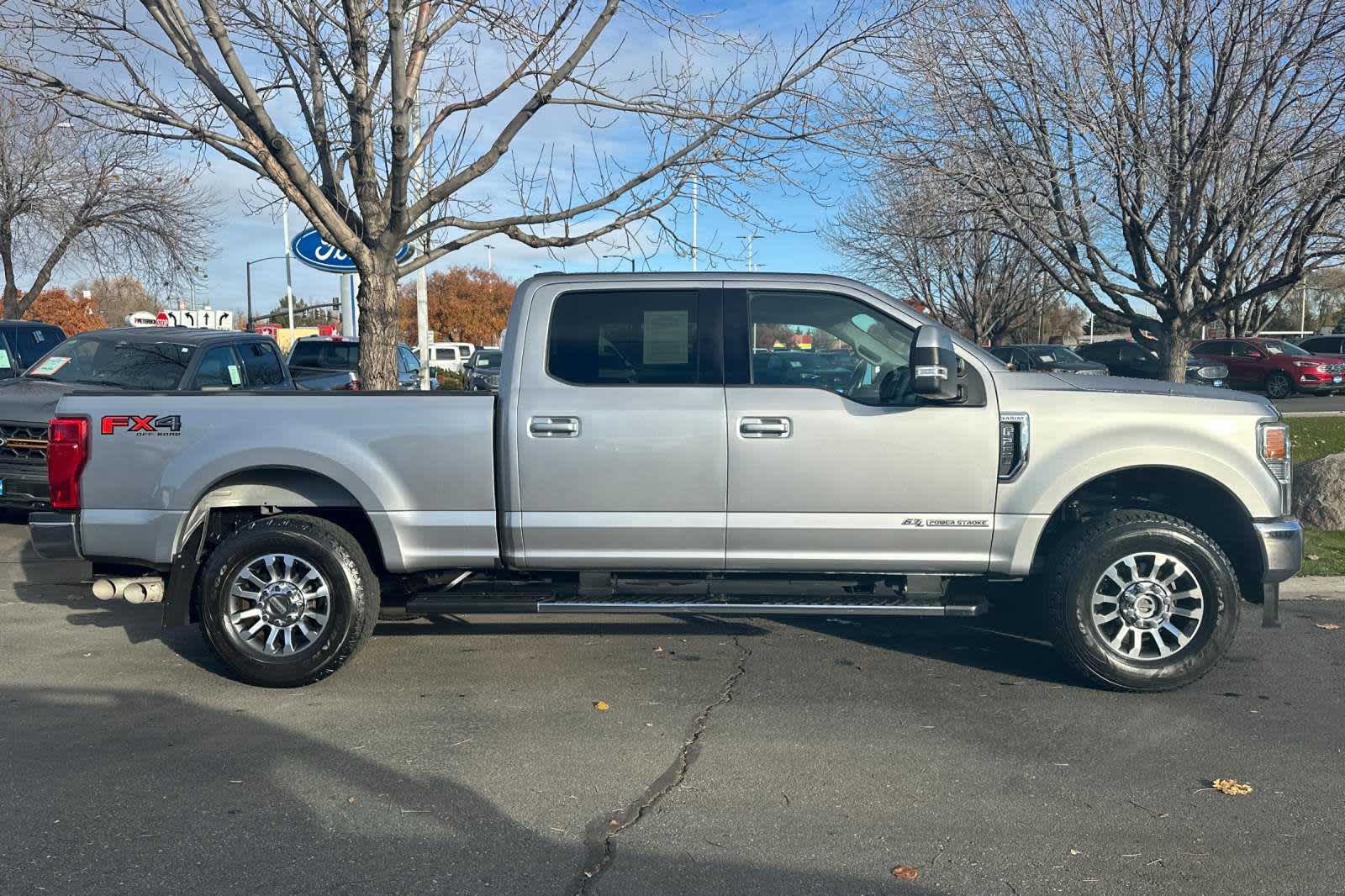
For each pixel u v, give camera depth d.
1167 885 3.44
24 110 8.30
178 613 5.44
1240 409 5.27
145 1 7.42
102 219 20.36
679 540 5.34
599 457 5.29
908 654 6.12
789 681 5.62
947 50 10.55
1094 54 10.55
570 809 4.03
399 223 7.75
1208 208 10.72
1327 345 29.94
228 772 4.38
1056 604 5.32
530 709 5.19
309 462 5.34
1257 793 4.17
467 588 5.75
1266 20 9.99
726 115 7.70
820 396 5.30
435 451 5.33
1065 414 5.25
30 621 6.82
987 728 4.90
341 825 3.88
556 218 8.05
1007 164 10.87
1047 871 3.54
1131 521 5.25
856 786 4.24
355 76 7.62
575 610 5.46
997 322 28.08
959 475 5.25
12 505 8.74
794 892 3.40
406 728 4.91
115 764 4.46
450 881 3.47
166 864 3.57
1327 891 3.41
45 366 9.97
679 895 3.38
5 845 3.71
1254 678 5.64
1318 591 7.55
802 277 5.46
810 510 5.29
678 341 5.42
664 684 5.57
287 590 5.37
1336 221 11.05
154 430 5.37
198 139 7.92
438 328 63.44
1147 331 12.80
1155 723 4.96
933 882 3.46
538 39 7.77
